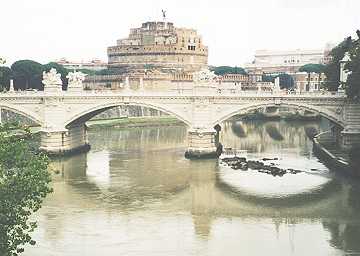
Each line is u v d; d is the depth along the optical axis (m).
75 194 75.06
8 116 134.50
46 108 103.12
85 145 116.38
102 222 61.47
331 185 79.44
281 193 75.62
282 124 189.62
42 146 104.06
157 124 183.62
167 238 55.91
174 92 102.38
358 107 93.38
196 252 51.78
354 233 57.53
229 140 140.62
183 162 99.56
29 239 34.09
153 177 86.44
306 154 112.12
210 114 100.88
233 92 101.25
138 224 60.91
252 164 96.38
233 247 53.16
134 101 102.19
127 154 111.38
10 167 34.75
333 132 114.75
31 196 34.31
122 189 78.19
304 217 63.97
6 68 156.38
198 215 64.94
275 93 98.25
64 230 58.34
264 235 57.12
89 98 102.88
